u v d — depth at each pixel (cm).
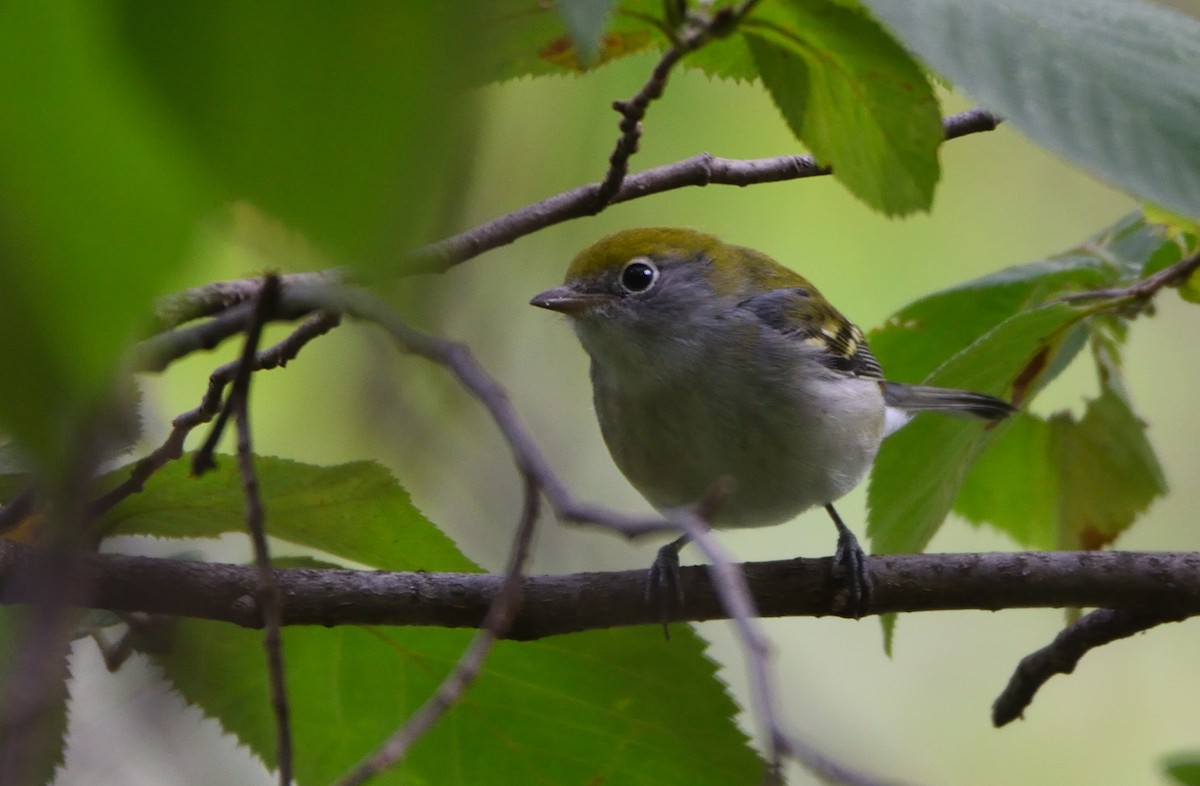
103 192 143
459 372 389
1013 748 1441
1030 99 276
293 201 137
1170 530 1447
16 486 564
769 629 1498
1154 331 1513
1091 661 1512
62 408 146
